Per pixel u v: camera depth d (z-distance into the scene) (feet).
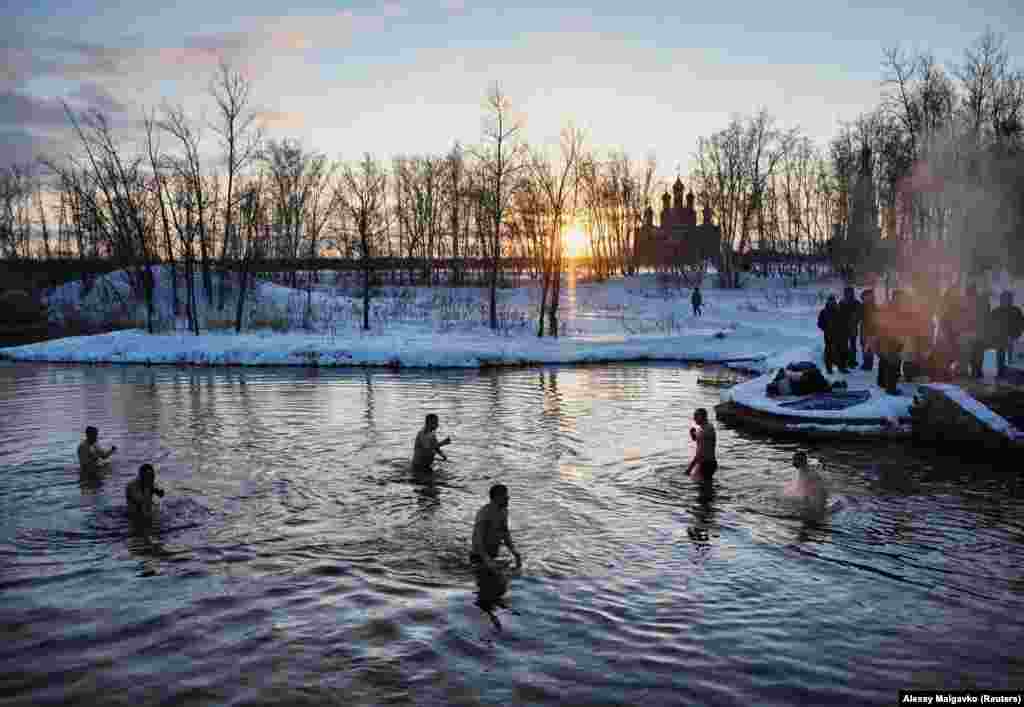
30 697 18.80
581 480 39.96
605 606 24.50
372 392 76.13
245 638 22.06
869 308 66.80
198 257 167.12
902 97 149.38
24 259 205.46
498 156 140.87
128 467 42.42
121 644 21.68
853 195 210.79
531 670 20.25
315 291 200.75
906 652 21.53
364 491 37.50
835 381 64.13
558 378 89.51
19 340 137.08
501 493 28.17
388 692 19.04
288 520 32.94
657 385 82.12
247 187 165.78
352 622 23.13
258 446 48.16
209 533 31.24
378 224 233.35
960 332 60.18
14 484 38.58
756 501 36.40
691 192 316.81
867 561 28.66
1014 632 22.81
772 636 22.48
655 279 264.52
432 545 29.91
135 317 154.51
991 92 147.84
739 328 134.21
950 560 28.73
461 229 270.46
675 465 43.45
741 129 247.91
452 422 57.62
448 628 22.79
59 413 62.08
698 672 20.25
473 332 139.44
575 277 283.18
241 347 111.04
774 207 282.15
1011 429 46.50
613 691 19.19
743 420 57.31
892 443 50.49
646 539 30.94
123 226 158.81
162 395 73.67
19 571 27.12
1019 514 34.32
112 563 27.94
